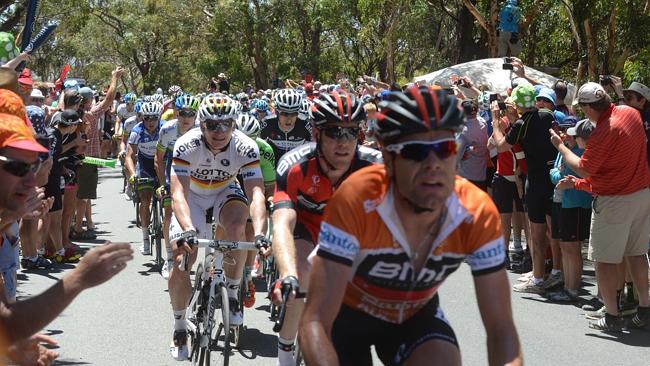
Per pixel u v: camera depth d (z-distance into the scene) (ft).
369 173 8.09
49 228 29.07
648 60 51.80
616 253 19.89
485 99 30.45
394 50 96.99
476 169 29.09
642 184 19.67
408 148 7.52
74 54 166.50
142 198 30.19
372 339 9.35
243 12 125.59
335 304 7.94
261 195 17.06
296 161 13.01
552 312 22.57
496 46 59.11
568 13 54.75
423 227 8.10
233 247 15.26
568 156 20.42
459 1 70.18
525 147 24.38
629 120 19.44
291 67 125.49
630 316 21.65
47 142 17.38
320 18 112.47
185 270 16.56
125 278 26.32
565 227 23.40
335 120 12.42
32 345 9.14
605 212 19.77
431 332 8.88
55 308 7.93
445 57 92.79
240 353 18.49
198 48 152.25
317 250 8.12
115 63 185.68
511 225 29.99
